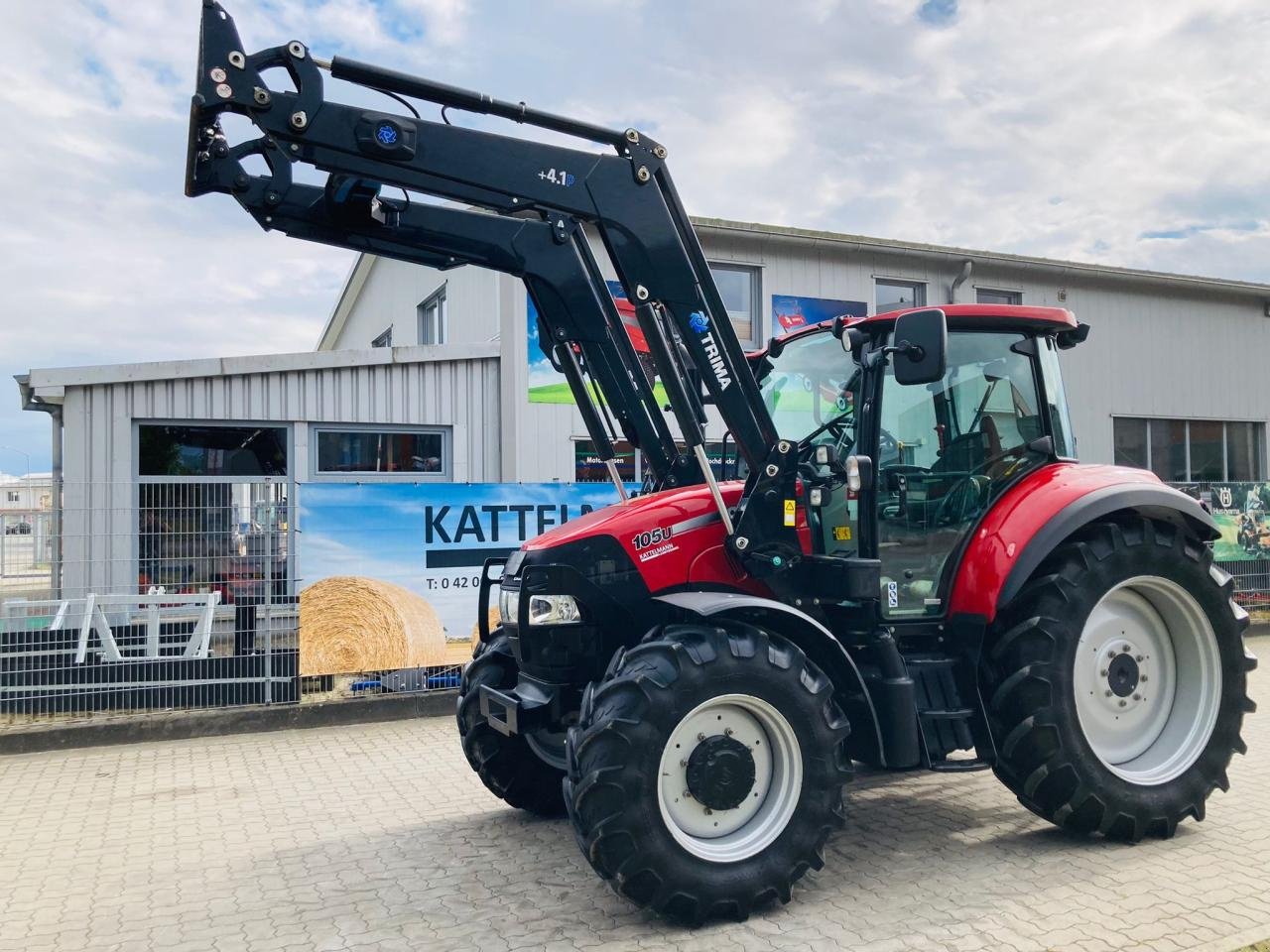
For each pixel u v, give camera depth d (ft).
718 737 12.25
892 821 15.62
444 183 12.50
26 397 33.06
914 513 14.65
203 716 23.26
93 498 23.48
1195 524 15.58
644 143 13.51
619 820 11.36
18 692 22.62
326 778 19.42
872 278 43.09
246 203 12.66
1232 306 51.47
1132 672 15.14
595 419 15.70
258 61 11.63
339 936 11.82
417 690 25.59
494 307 37.65
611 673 12.25
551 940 11.51
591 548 13.43
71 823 16.74
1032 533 14.17
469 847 15.06
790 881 12.09
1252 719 22.58
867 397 13.98
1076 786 13.75
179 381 32.71
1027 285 46.42
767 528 13.73
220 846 15.40
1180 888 12.61
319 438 34.60
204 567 24.08
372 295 59.52
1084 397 47.52
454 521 26.18
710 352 13.64
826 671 13.57
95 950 11.69
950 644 14.60
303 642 24.59
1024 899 12.30
